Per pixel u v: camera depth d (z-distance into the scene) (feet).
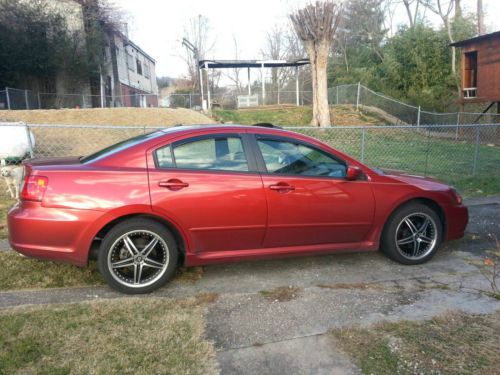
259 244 12.66
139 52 123.85
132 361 8.41
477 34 96.22
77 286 12.10
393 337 9.38
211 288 12.12
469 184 27.66
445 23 96.12
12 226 11.10
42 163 11.89
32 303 10.88
